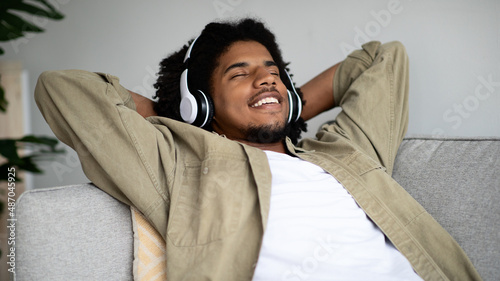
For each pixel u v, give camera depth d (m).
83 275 0.95
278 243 0.96
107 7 2.15
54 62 2.22
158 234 1.04
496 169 1.10
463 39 1.71
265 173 1.05
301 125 1.55
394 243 1.07
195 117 1.26
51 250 0.92
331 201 1.08
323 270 0.94
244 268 0.95
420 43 1.78
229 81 1.31
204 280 0.91
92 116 1.08
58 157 2.18
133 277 1.00
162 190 1.05
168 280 0.93
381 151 1.31
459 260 1.04
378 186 1.18
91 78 1.14
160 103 1.42
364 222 1.08
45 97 1.12
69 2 2.19
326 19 1.92
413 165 1.26
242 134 1.31
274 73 1.37
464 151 1.20
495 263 1.01
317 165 1.20
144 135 1.08
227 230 0.95
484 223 1.06
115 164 1.03
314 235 0.98
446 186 1.16
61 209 0.96
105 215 1.01
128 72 2.14
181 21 2.07
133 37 2.13
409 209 1.14
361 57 1.55
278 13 1.98
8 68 2.25
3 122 2.24
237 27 1.41
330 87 1.58
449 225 1.11
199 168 1.09
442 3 1.73
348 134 1.37
